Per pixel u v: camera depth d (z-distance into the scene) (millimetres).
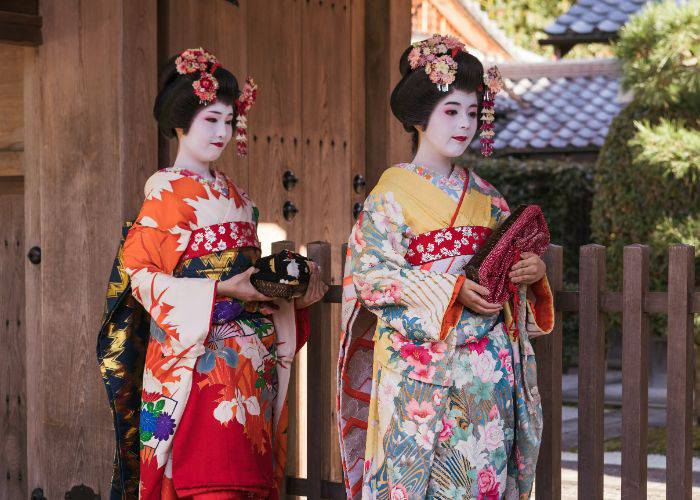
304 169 5336
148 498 3406
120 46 4039
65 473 4242
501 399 3254
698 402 8078
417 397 3203
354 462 3543
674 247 3379
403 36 5773
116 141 4066
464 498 3195
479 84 3336
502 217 3418
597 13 12062
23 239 4605
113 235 4078
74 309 4195
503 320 3334
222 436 3332
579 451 3537
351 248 3404
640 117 8969
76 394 4203
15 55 4430
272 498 3682
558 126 12555
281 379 3643
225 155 4777
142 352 3652
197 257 3404
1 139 4477
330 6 5492
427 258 3260
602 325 3549
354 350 3531
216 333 3377
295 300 3648
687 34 7559
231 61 4734
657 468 6523
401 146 5789
